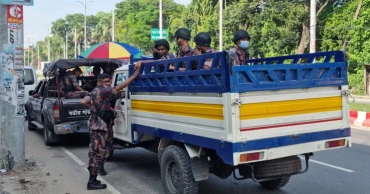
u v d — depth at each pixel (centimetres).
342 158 822
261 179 485
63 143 1036
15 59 723
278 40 2933
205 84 456
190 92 486
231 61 416
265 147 439
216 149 443
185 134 501
